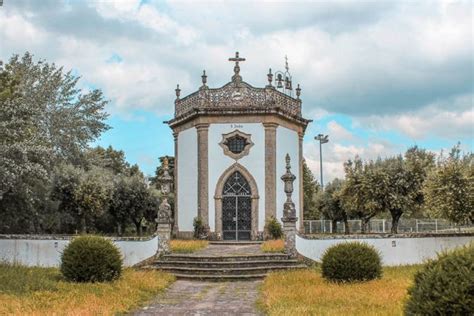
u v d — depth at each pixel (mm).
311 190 60281
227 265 19641
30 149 16953
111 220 38469
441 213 22266
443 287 8180
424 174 28672
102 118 37688
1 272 16922
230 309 13102
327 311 11531
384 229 44812
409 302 8641
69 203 31000
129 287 15391
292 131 31531
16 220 23625
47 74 35781
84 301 12977
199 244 24844
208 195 29562
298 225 31391
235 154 29641
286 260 20328
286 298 13477
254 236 29000
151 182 52031
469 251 8531
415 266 20266
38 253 20141
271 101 29734
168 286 17016
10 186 18125
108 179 35125
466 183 21969
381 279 16203
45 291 14133
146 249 20531
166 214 21406
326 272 16391
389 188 28875
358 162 30391
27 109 17328
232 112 29719
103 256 16266
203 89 30469
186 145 31156
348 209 35219
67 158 35375
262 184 29344
